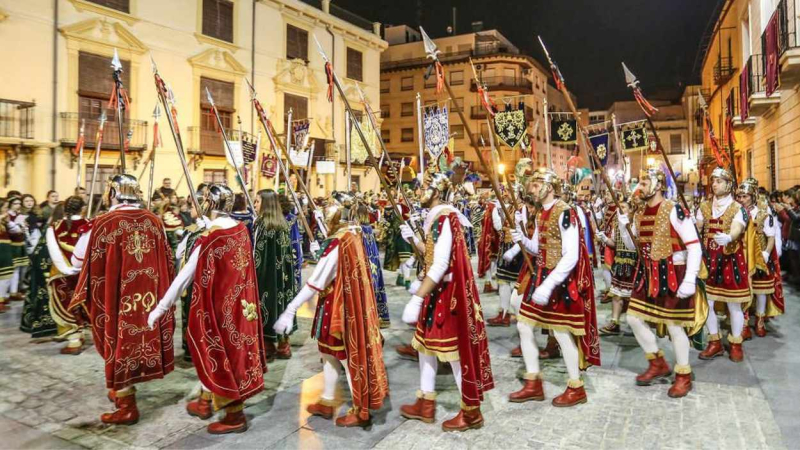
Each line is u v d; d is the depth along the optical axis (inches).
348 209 150.2
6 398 171.0
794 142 472.4
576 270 157.8
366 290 146.5
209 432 143.5
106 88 617.0
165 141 674.8
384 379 148.2
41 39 560.1
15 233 322.7
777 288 238.8
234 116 765.9
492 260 287.7
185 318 204.4
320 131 906.1
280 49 837.8
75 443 138.6
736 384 177.5
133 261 149.4
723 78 810.8
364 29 1027.3
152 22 664.4
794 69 396.5
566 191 235.6
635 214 179.0
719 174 206.4
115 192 156.5
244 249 148.3
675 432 141.6
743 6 677.3
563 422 148.7
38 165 553.9
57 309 214.1
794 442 135.0
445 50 1552.7
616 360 205.8
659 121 1665.8
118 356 145.0
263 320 206.5
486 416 153.3
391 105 1536.7
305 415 155.5
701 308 173.3
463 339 138.6
